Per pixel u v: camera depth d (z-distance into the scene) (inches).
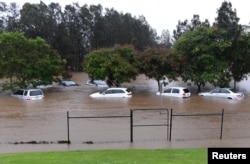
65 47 3941.9
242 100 1526.8
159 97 1626.5
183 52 1892.2
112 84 1888.5
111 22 4717.0
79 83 2476.6
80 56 4525.1
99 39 4579.2
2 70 1836.9
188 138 813.9
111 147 705.0
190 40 1879.9
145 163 510.6
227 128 954.1
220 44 1840.6
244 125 1001.5
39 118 1136.2
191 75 1847.9
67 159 542.0
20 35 1881.2
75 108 1353.3
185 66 1870.1
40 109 1334.9
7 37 1850.4
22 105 1434.5
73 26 4443.9
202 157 562.6
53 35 3919.8
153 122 1045.2
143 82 2544.3
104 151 633.6
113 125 1005.2
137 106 1386.6
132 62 1875.0
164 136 848.9
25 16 3878.0
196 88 2042.3
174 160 537.3
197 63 1868.8
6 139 829.2
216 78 1802.4
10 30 3882.9
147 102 1487.5
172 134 869.2
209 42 1870.1
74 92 1886.1
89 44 4603.8
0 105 1439.5
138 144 733.9
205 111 1251.2
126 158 556.4
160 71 1818.4
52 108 1358.3
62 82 2272.4
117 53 1881.2
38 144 747.4
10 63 1820.9
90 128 964.0
